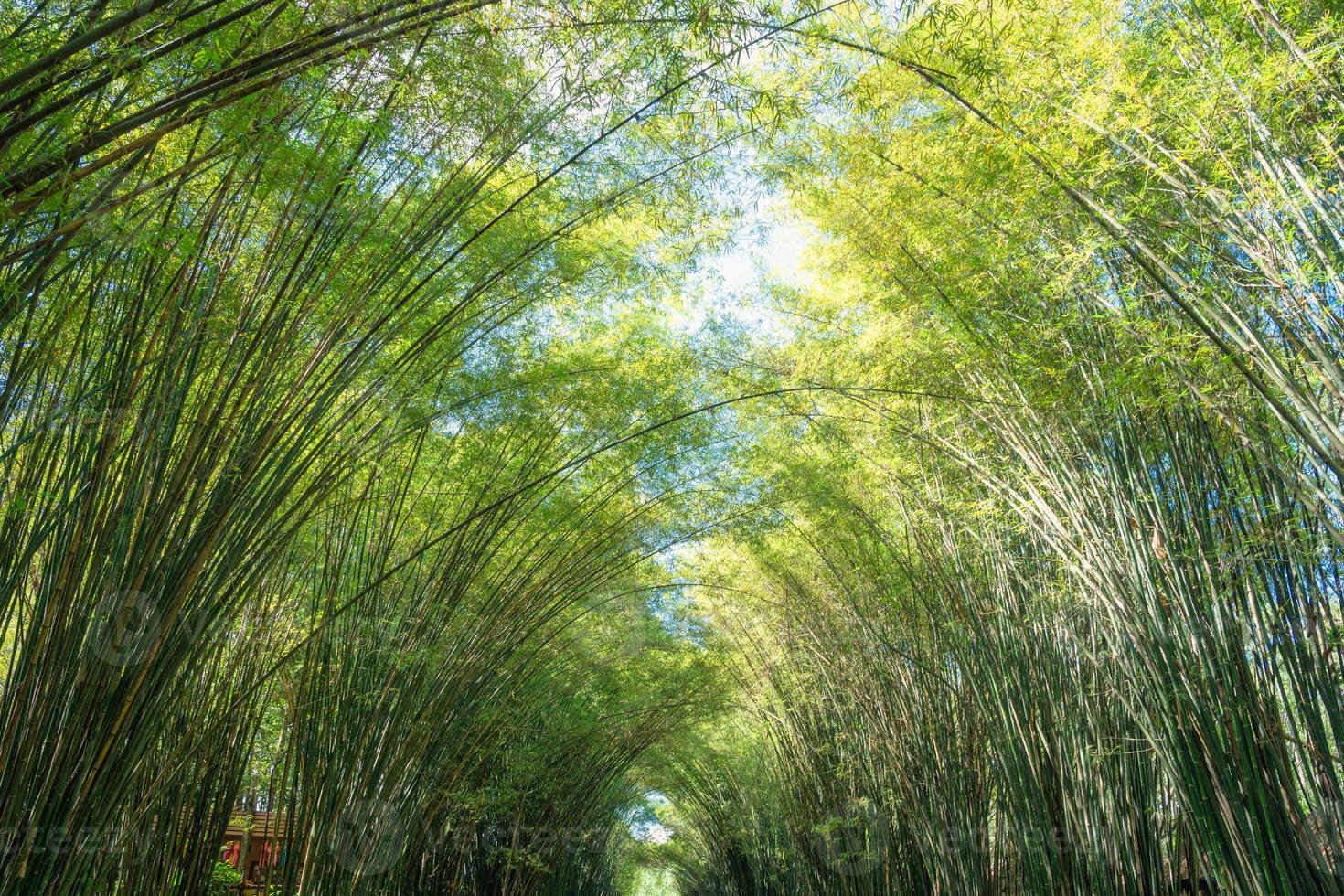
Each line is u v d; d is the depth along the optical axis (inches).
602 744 496.4
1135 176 151.9
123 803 126.6
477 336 222.7
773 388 281.1
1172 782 161.5
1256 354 122.4
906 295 205.9
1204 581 154.9
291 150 127.5
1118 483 165.6
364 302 153.7
